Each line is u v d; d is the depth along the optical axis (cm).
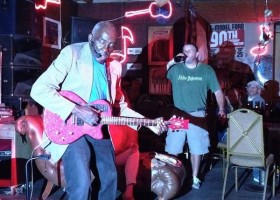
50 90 279
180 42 776
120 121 300
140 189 434
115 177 302
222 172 586
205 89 492
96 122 284
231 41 829
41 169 424
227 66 830
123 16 798
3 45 518
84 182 279
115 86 312
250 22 821
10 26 512
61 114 279
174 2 750
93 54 293
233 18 790
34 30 552
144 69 796
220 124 621
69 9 773
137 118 305
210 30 832
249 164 437
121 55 801
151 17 789
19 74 523
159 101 705
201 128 489
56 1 681
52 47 693
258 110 601
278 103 775
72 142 289
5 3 511
